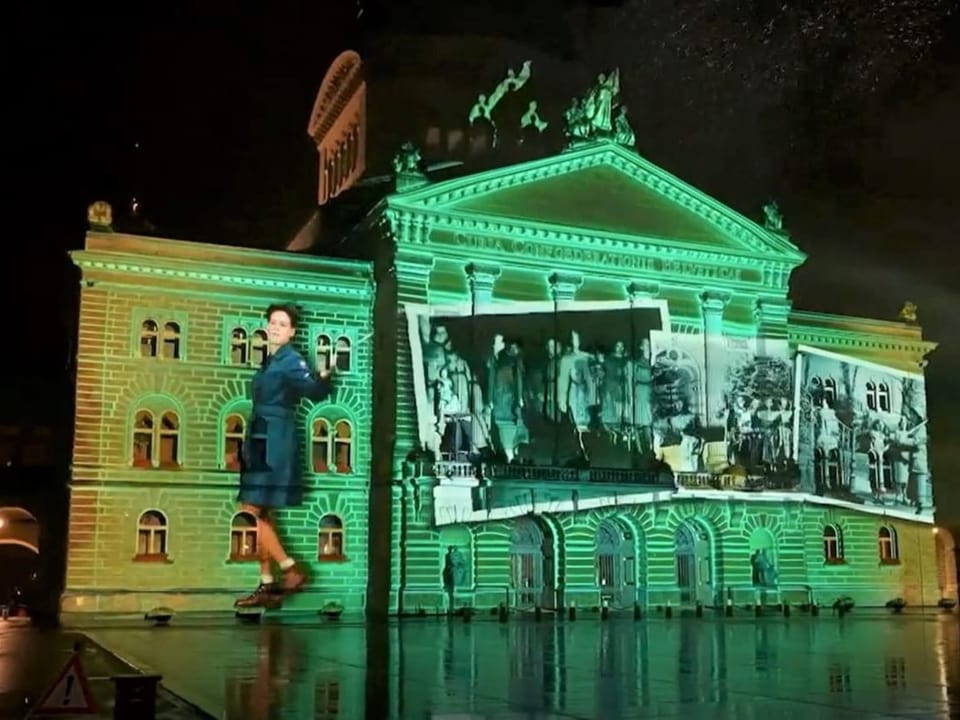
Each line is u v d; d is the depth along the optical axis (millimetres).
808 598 58344
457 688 22453
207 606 48875
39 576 61188
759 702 20172
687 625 45500
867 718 18031
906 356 66000
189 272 50469
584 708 19375
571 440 53469
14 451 67625
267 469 50375
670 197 57938
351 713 18672
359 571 51969
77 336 51375
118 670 26422
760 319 59875
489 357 52531
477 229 53312
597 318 55344
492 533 51750
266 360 51094
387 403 51531
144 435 49344
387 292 52500
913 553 63969
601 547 54969
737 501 57219
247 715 18391
